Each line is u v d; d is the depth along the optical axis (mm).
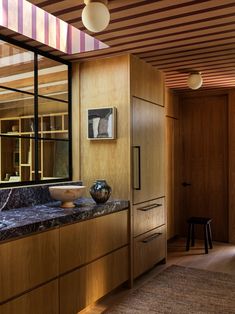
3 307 1882
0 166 2953
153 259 3637
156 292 3066
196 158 5195
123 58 3180
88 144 3369
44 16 2850
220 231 5016
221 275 3518
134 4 2105
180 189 5277
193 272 3613
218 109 5031
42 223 2131
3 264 1880
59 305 2305
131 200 3184
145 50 3037
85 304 2561
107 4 2088
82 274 2531
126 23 2410
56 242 2277
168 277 3451
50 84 3201
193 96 5160
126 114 3166
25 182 2869
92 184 3145
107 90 3264
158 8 2166
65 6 2119
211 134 5086
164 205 3939
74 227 2449
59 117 3326
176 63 3484
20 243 1990
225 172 4977
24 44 2865
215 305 2789
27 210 2557
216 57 3264
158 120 3781
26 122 3047
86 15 1957
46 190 2951
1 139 2990
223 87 4715
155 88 3689
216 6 2148
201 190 5160
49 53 3115
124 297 2955
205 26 2480
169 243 4906
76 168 3418
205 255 4289
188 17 2314
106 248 2818
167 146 4875
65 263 2359
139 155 3301
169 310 2697
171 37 2709
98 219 2721
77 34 3082
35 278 2102
